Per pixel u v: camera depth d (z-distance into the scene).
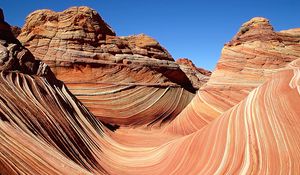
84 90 31.17
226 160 9.76
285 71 12.03
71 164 10.02
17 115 11.11
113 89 32.06
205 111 23.83
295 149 8.34
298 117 9.05
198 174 10.36
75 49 34.00
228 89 24.52
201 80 59.09
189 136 13.31
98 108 29.94
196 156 11.42
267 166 8.48
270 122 9.55
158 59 39.59
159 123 31.72
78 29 35.09
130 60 35.75
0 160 7.54
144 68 36.03
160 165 13.38
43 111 13.61
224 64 27.06
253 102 11.00
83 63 33.09
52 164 9.20
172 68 39.78
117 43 36.84
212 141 11.14
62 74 32.38
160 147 15.86
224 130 10.99
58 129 13.48
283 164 8.23
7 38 17.30
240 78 25.25
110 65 34.09
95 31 35.94
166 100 34.69
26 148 9.04
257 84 24.11
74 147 13.40
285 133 8.91
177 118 26.44
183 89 38.34
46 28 35.38
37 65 18.31
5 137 8.81
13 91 12.97
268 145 8.93
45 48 33.97
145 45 39.84
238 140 9.93
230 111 11.90
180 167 11.80
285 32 27.78
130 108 31.30
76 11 36.03
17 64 16.05
